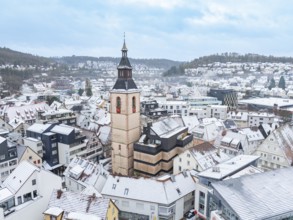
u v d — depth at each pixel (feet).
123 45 253.65
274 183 164.35
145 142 270.05
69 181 240.94
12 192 176.55
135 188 199.31
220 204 153.79
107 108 576.20
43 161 306.55
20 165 197.77
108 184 207.21
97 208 161.58
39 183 187.62
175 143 274.57
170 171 270.05
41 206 187.21
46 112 416.05
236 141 309.01
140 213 195.62
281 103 636.48
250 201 146.30
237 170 203.10
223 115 537.24
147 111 526.16
